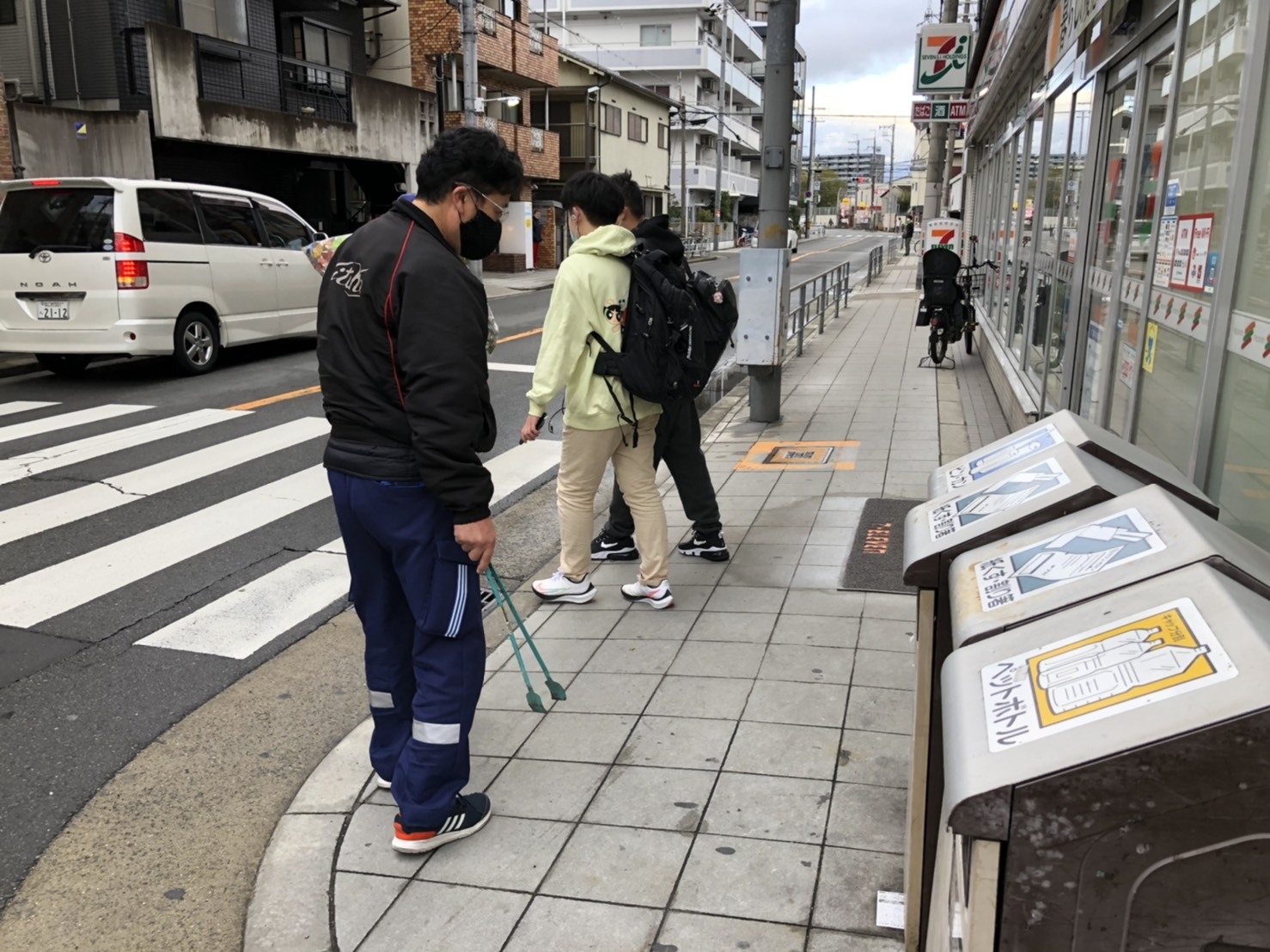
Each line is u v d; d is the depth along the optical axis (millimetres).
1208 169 3082
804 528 5328
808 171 81250
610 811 2830
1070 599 1418
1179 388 3299
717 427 8000
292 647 4176
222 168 18531
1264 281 2559
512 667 3785
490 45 26281
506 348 13125
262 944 2387
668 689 3545
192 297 10195
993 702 1259
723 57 44156
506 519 5957
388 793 3006
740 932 2332
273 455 7168
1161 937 1127
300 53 21375
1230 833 1074
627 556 5004
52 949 2441
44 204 9602
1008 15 9258
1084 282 5238
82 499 6094
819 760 3045
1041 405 6488
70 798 3104
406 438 2488
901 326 15672
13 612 4477
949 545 1796
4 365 10641
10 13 16953
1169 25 3730
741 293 7797
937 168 21688
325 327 2525
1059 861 1123
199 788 3156
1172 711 1090
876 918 2348
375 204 23438
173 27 15438
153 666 3986
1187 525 1468
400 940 2361
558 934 2355
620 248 3873
